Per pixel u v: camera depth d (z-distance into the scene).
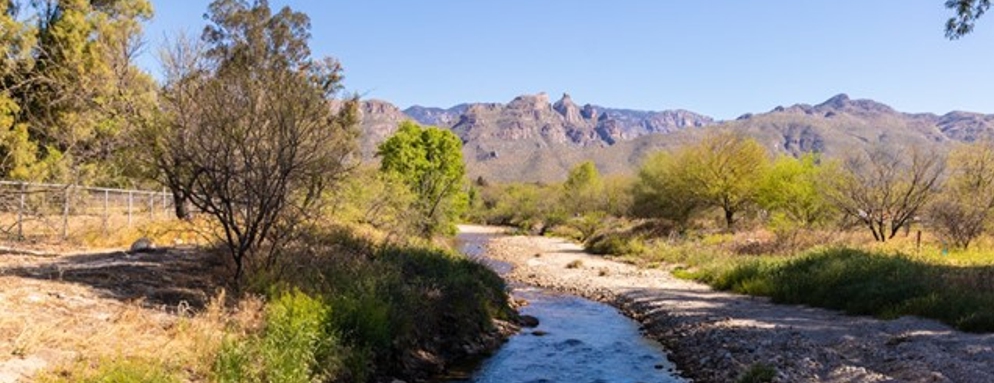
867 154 30.16
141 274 10.25
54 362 5.72
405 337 10.41
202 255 12.25
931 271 15.46
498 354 12.22
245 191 9.93
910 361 9.16
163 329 7.43
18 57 23.28
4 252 12.48
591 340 13.89
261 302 8.80
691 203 41.09
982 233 26.64
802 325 13.09
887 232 30.59
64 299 8.02
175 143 9.56
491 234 64.44
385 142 34.41
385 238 17.31
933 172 28.14
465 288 14.20
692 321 14.67
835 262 17.80
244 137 9.56
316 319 8.48
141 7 30.39
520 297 20.78
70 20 24.73
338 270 11.35
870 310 13.84
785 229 29.20
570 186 81.50
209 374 6.51
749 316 14.71
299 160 10.03
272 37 36.25
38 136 24.75
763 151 39.53
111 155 22.38
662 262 29.92
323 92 11.49
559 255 37.16
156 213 21.44
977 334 10.59
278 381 6.77
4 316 6.75
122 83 24.03
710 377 10.48
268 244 11.91
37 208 16.94
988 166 31.89
